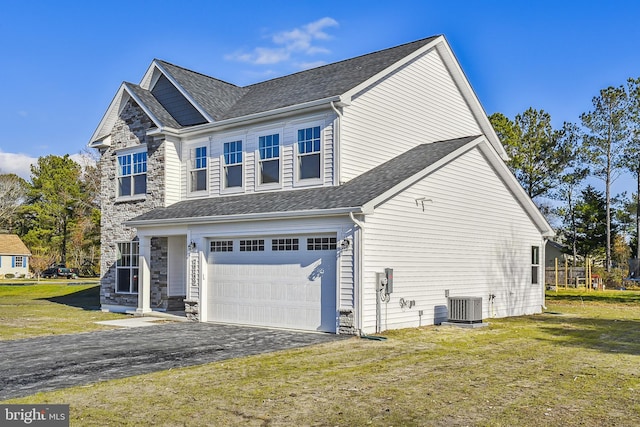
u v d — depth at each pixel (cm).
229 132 1906
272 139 1788
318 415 690
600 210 4641
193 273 1744
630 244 5022
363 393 799
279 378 896
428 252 1602
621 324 1752
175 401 754
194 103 1992
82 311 2142
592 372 966
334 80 1845
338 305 1400
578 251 4831
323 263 1457
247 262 1627
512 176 1950
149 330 1516
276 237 1563
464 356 1114
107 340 1328
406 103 1869
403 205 1512
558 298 3008
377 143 1741
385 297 1440
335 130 1620
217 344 1258
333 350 1174
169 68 2133
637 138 4297
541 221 2134
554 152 4281
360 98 1689
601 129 4384
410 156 1761
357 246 1371
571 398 782
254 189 1816
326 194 1534
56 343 1284
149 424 652
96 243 5197
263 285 1584
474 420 673
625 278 4419
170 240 1991
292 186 1714
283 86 2092
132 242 2116
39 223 7125
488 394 800
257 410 711
